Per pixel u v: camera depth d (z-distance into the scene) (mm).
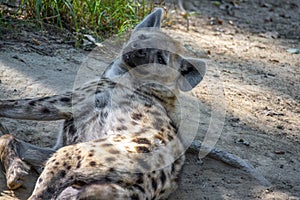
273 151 7840
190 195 6453
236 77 10250
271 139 8188
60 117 6777
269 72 10922
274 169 7355
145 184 5359
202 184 6770
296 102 9734
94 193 4961
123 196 5074
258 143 7980
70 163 5395
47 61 8781
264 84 10234
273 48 12766
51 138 7148
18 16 9773
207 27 13289
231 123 8414
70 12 9969
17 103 6789
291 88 10320
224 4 15742
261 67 11125
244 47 12289
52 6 9758
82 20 10078
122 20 10148
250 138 8070
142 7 10648
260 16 15570
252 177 7070
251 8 16141
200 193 6547
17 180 5934
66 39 9594
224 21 14281
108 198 4992
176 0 13883
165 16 11852
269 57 11914
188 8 14500
